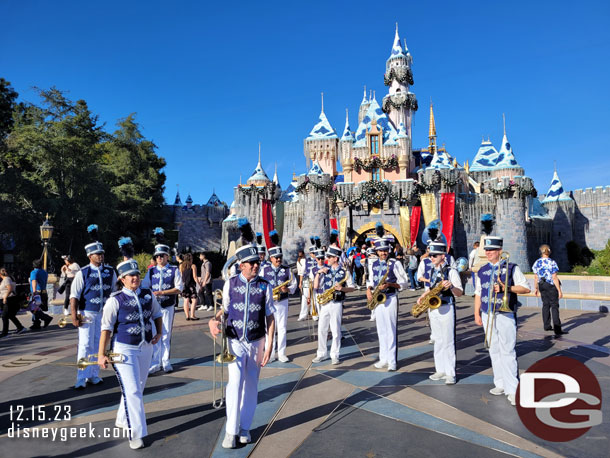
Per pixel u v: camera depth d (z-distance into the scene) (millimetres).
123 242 5855
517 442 4281
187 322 12570
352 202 41469
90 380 6523
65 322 6352
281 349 7750
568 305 14055
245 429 4406
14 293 11656
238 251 4676
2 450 4246
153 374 7023
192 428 4758
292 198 55625
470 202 43125
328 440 4391
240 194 43750
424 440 4352
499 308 5547
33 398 5859
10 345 9875
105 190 40500
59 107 47219
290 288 7871
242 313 4520
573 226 55094
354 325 11516
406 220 37469
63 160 39094
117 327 4566
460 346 8750
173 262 16547
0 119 47312
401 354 8211
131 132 54906
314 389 6102
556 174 56375
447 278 6352
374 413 5117
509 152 44188
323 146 49906
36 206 35656
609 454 4000
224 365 7605
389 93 54656
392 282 7070
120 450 4234
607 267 20109
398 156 42969
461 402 5453
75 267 13344
